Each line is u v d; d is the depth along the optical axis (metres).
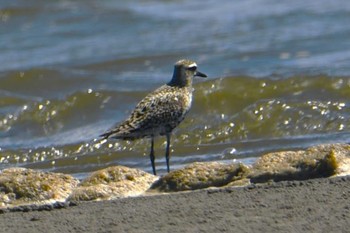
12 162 16.20
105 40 25.81
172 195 10.71
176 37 25.38
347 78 18.78
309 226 9.16
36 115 18.95
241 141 16.31
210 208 9.99
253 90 18.70
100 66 22.80
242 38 24.64
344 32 24.12
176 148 16.06
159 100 13.62
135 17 28.08
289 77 19.09
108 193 11.09
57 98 19.48
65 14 28.83
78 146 16.53
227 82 19.02
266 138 16.42
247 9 27.94
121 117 18.66
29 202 10.98
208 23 26.73
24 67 22.94
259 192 10.46
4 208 10.55
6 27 27.95
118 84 20.91
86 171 15.19
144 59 23.19
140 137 13.62
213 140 16.55
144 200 10.58
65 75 21.80
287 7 27.50
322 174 11.22
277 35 24.58
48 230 9.60
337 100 17.80
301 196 10.16
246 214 9.68
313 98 18.14
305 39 23.80
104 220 9.84
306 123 16.81
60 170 15.38
